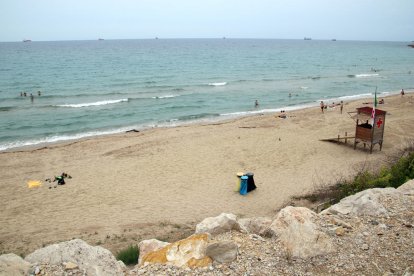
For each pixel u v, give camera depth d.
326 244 6.89
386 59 125.88
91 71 79.19
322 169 21.56
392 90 56.88
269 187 19.06
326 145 26.64
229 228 7.82
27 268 5.75
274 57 130.75
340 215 8.46
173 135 30.05
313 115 37.22
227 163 23.14
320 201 15.62
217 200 17.64
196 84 61.16
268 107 43.94
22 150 26.94
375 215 8.28
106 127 34.19
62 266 5.90
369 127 24.92
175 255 6.79
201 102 46.16
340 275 6.11
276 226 7.79
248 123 34.22
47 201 17.92
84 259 6.12
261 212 16.05
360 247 6.92
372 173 17.52
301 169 21.75
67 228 15.02
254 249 7.02
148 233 14.08
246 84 62.12
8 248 13.34
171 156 24.62
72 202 17.77
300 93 53.69
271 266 6.43
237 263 6.52
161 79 67.19
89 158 24.56
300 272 6.23
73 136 31.30
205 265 6.49
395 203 8.82
